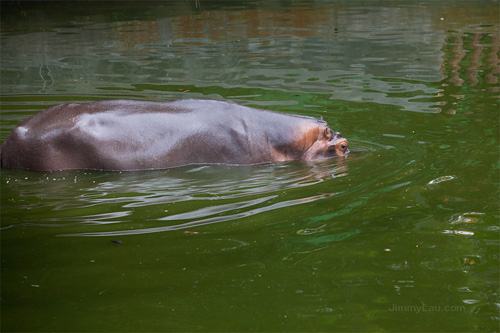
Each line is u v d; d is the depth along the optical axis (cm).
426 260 598
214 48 1855
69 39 2016
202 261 596
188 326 483
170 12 2653
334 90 1353
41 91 1359
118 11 2730
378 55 1728
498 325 486
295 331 477
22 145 842
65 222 691
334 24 2259
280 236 654
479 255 607
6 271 573
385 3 2845
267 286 547
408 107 1212
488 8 2600
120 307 511
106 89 1373
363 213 715
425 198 757
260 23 2298
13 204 741
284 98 1284
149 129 870
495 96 1284
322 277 564
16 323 485
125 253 613
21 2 3091
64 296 529
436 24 2223
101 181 820
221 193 788
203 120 897
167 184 817
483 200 748
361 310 507
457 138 1008
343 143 949
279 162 923
